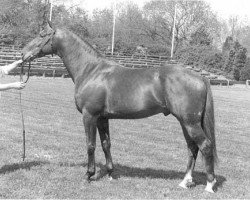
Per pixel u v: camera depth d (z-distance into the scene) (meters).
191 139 6.73
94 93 6.54
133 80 6.42
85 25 61.38
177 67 6.34
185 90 6.13
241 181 7.53
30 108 16.02
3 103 16.89
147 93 6.30
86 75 6.73
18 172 7.29
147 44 60.00
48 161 8.23
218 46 70.25
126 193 6.43
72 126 12.66
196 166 8.51
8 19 56.56
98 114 6.66
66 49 6.89
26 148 9.25
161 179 7.25
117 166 8.11
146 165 8.34
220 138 12.45
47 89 24.62
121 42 57.94
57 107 16.84
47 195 6.20
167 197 6.33
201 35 65.25
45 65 40.00
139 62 49.84
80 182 6.88
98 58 6.82
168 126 13.98
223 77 52.16
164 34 67.38
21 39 51.88
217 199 6.33
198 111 6.16
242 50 52.31
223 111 20.14
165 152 9.75
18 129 11.49
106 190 6.53
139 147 10.16
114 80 6.51
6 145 9.40
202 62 55.28
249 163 9.22
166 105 6.29
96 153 9.19
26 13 57.03
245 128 14.98
